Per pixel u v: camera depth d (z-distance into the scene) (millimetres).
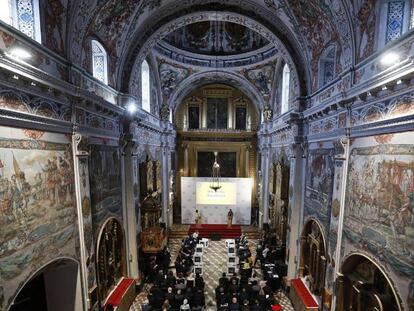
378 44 6078
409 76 4715
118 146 10203
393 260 5176
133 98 10680
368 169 6145
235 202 20625
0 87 4586
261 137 19453
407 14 5918
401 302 4938
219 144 22016
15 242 4895
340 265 7262
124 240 10805
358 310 6754
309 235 10391
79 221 7070
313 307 8875
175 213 22016
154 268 12453
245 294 9875
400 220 5004
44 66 5840
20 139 5098
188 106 21844
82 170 7246
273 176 16172
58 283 7027
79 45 7363
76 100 6941
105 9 8047
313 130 9961
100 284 8688
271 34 10477
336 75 8133
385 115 5617
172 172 20266
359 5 6715
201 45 16672
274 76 16219
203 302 10453
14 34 4910
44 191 5750
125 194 10859
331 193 8133
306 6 8602
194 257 13266
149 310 9531
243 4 10008
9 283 4742
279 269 12172
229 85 21406
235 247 15891
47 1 6020
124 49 10055
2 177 4633
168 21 10336
